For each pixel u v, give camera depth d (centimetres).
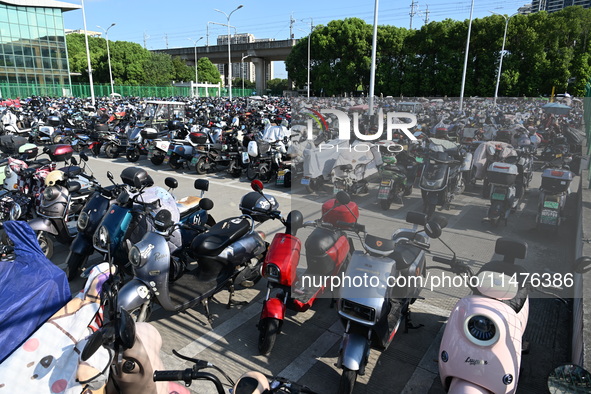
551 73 1783
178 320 454
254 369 375
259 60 8175
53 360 228
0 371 220
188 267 561
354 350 306
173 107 1853
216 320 455
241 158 1089
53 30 4950
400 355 390
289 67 5384
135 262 385
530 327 419
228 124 1602
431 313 448
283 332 429
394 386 353
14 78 4712
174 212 521
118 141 1365
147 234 414
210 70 7944
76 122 1806
